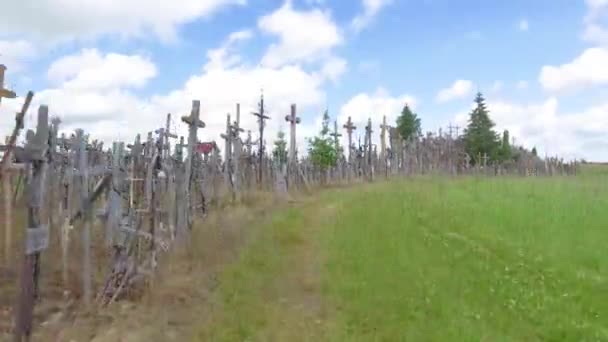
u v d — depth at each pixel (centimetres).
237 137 2639
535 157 6009
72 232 1326
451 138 5784
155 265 1167
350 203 2206
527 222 1720
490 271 1259
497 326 984
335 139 3984
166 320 949
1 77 909
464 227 1661
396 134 5212
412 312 1018
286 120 3381
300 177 3362
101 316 945
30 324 723
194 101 1533
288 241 1565
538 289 1153
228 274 1211
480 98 6381
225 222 1736
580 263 1325
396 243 1480
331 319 1012
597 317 1025
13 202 1375
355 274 1233
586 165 6888
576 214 1831
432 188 2625
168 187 1503
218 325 934
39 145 720
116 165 1227
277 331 934
